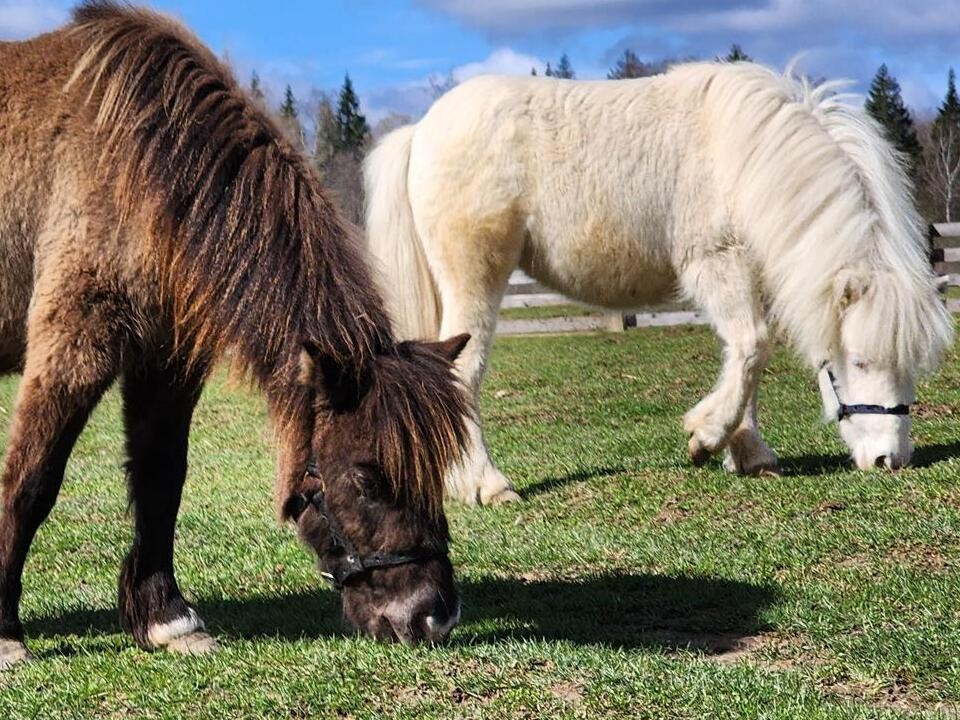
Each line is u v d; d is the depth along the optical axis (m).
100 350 4.46
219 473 9.37
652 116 7.54
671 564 5.92
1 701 4.16
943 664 4.39
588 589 5.64
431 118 7.89
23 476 4.42
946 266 21.55
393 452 4.02
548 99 7.63
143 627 4.83
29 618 5.44
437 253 7.76
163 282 4.46
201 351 4.57
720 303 7.49
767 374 12.37
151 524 4.87
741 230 7.41
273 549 6.69
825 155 7.24
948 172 40.81
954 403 9.93
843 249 7.19
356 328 4.23
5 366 4.98
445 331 7.75
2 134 4.57
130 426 4.88
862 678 4.32
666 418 10.35
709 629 5.04
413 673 4.20
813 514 6.60
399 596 4.14
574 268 7.77
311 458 4.23
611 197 7.51
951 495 6.71
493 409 11.56
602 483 7.79
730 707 3.89
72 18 4.74
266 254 4.36
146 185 4.40
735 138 7.30
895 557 5.80
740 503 6.99
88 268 4.43
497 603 5.50
